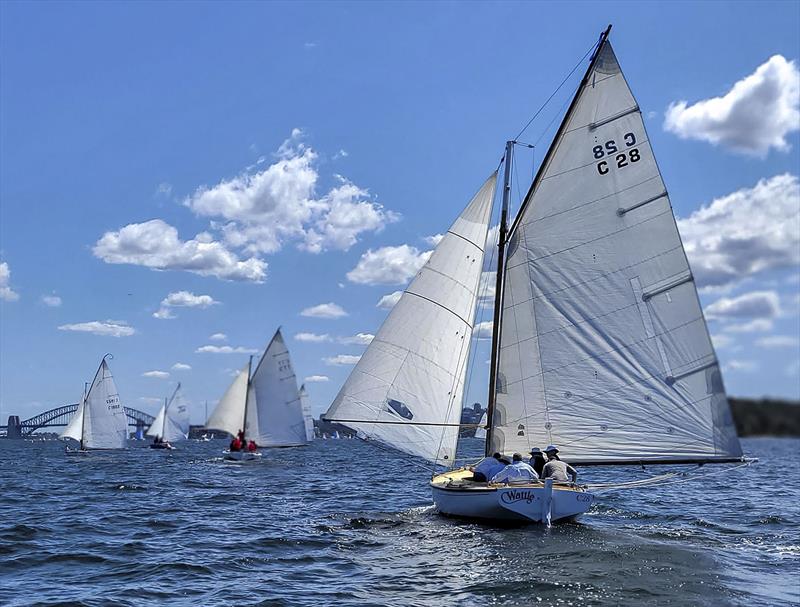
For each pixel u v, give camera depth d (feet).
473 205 88.79
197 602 50.11
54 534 77.30
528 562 59.93
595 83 82.58
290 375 249.55
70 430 292.81
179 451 384.68
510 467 76.95
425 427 87.92
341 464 233.14
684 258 79.10
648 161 80.69
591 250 82.33
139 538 75.10
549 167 83.92
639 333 80.53
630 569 57.31
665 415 79.30
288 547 69.62
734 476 170.91
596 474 161.27
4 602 50.01
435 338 88.33
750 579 54.39
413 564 60.54
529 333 84.33
